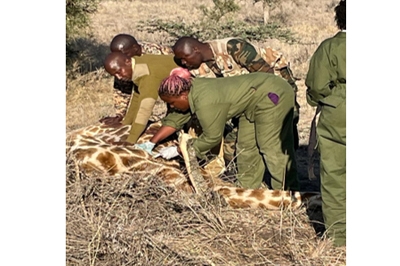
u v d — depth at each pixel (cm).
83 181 543
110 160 564
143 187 543
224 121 559
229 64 622
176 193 543
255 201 554
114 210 530
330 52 484
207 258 483
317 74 490
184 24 1385
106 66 604
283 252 497
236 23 1392
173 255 485
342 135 473
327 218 491
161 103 904
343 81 484
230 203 555
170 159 590
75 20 1088
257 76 577
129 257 477
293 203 553
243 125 595
